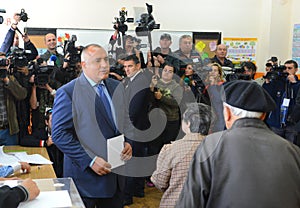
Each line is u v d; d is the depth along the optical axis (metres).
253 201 1.21
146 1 5.43
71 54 3.20
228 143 1.29
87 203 1.89
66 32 5.12
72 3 5.12
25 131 2.98
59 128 1.90
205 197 1.28
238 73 3.77
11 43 3.89
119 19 3.75
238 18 5.91
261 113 1.36
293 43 5.89
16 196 1.24
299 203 1.24
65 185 1.54
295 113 4.12
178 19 5.62
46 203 1.30
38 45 5.00
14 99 3.04
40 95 3.03
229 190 1.24
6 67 2.96
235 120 1.37
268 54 5.92
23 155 2.31
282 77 4.45
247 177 1.23
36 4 4.97
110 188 1.92
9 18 4.83
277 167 1.24
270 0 5.85
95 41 5.23
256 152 1.27
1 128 2.99
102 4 5.23
